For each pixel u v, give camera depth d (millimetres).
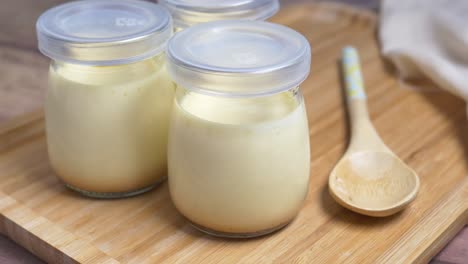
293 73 346
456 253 384
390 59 538
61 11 396
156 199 406
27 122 461
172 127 369
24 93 517
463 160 436
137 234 383
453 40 508
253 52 356
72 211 399
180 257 368
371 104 494
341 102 496
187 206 372
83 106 380
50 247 369
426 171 427
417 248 366
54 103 387
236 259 366
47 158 442
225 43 365
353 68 504
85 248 366
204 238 378
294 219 390
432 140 455
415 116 479
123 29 378
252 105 355
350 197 393
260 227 369
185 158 362
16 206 395
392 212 383
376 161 415
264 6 411
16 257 386
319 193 410
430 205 399
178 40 366
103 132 384
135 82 382
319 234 380
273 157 355
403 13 552
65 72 384
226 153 351
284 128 355
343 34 580
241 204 361
